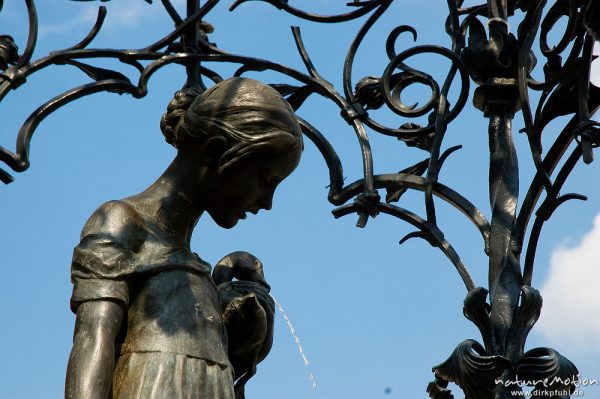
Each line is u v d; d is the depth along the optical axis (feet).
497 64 22.50
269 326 19.63
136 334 18.03
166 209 18.86
